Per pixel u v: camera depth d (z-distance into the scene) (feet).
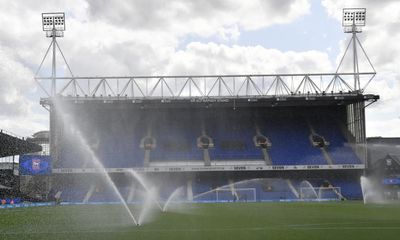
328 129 264.72
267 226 81.46
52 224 90.89
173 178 241.96
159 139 257.34
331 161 238.27
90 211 137.80
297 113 274.36
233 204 180.96
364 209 136.36
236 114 274.36
